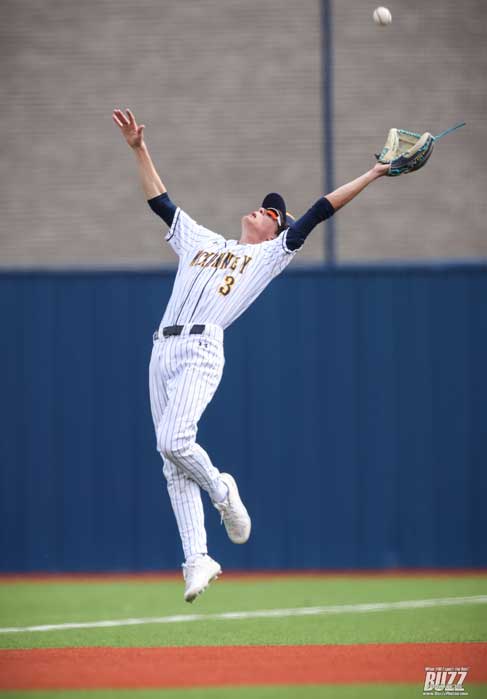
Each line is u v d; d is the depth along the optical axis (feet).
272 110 161.27
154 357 65.57
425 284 131.85
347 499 130.72
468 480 131.44
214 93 162.40
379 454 131.03
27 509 130.82
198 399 63.46
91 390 131.23
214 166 162.20
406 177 161.07
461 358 131.75
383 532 130.72
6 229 163.12
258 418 130.52
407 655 66.08
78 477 130.93
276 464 130.41
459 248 160.56
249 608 99.19
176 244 68.08
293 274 131.34
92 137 163.43
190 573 63.93
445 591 111.34
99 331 131.34
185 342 64.03
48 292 131.54
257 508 130.21
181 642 75.92
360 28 159.02
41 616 94.53
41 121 163.53
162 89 163.02
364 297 131.54
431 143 66.08
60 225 163.32
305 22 161.17
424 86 159.02
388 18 74.69
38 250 163.12
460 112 159.63
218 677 58.44
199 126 162.40
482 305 131.95
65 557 130.52
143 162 69.10
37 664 63.46
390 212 161.07
